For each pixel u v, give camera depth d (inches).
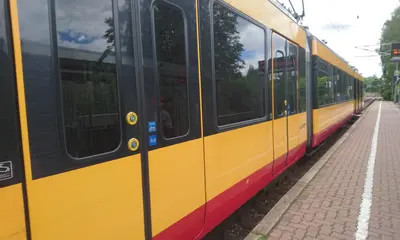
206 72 111.8
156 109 88.0
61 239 63.9
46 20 62.0
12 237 55.9
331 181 223.9
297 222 153.5
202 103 109.0
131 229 79.6
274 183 231.6
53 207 62.4
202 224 110.9
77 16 67.9
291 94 214.8
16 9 56.7
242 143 138.4
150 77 86.1
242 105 140.5
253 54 152.2
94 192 70.5
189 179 101.7
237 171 133.7
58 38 64.2
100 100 72.6
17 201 56.6
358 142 401.1
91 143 70.3
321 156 327.6
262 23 163.2
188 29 102.4
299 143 233.8
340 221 154.4
